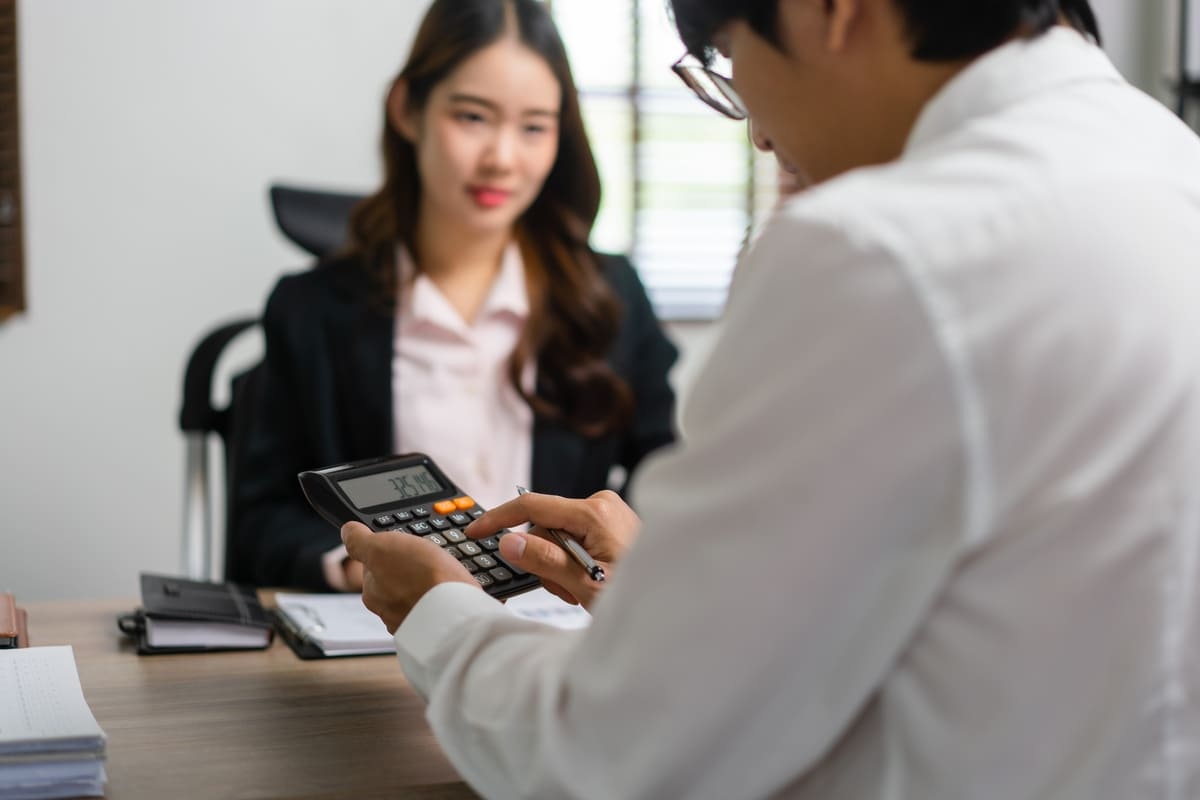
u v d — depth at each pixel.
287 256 2.64
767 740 0.50
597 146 2.86
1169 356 0.49
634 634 0.51
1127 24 2.88
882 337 0.46
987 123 0.53
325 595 1.21
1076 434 0.47
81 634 1.08
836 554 0.47
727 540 0.48
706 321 2.87
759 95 0.60
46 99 2.49
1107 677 0.48
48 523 2.56
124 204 2.54
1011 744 0.49
